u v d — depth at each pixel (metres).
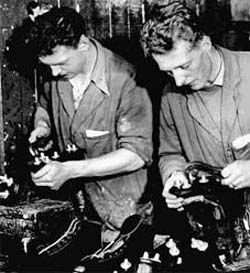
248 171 1.77
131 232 1.96
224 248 1.87
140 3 2.15
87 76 1.93
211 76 1.76
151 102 1.97
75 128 1.98
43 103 2.10
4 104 2.13
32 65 2.15
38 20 1.83
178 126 1.90
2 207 1.97
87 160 1.93
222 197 1.89
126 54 2.09
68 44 1.82
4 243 1.93
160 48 1.63
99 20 2.17
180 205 1.88
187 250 1.89
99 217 2.04
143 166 1.96
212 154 1.88
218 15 2.20
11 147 2.15
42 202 2.03
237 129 1.83
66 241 1.94
